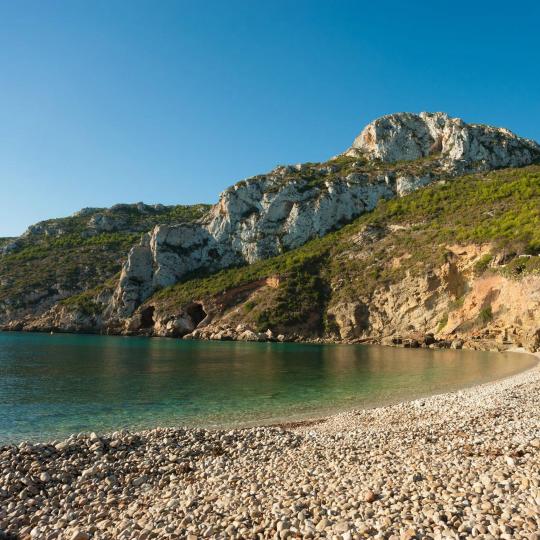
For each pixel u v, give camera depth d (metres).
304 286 110.88
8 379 41.41
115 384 38.44
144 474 14.01
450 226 103.44
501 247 79.62
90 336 118.50
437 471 11.87
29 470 13.67
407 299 93.31
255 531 9.14
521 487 9.96
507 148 143.88
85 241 183.25
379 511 9.30
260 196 142.62
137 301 131.75
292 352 71.31
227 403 30.23
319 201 135.25
